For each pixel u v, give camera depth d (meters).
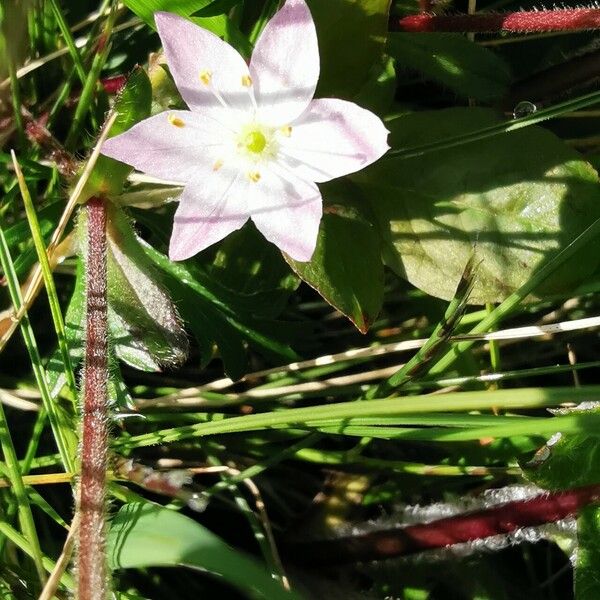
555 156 0.07
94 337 0.06
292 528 0.07
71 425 0.07
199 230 0.06
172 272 0.07
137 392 0.08
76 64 0.07
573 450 0.06
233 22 0.07
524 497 0.07
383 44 0.07
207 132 0.06
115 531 0.06
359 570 0.07
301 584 0.07
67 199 0.07
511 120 0.07
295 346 0.08
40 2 0.07
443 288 0.07
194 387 0.08
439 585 0.07
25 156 0.07
